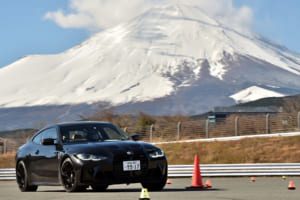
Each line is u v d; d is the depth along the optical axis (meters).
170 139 45.66
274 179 18.02
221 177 20.05
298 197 10.25
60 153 11.61
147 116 51.12
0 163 35.66
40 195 11.45
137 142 11.69
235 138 39.78
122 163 10.98
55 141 12.09
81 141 11.90
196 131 45.59
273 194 11.02
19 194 12.18
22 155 13.15
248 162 30.56
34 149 12.81
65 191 12.53
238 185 14.58
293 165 20.17
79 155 11.10
